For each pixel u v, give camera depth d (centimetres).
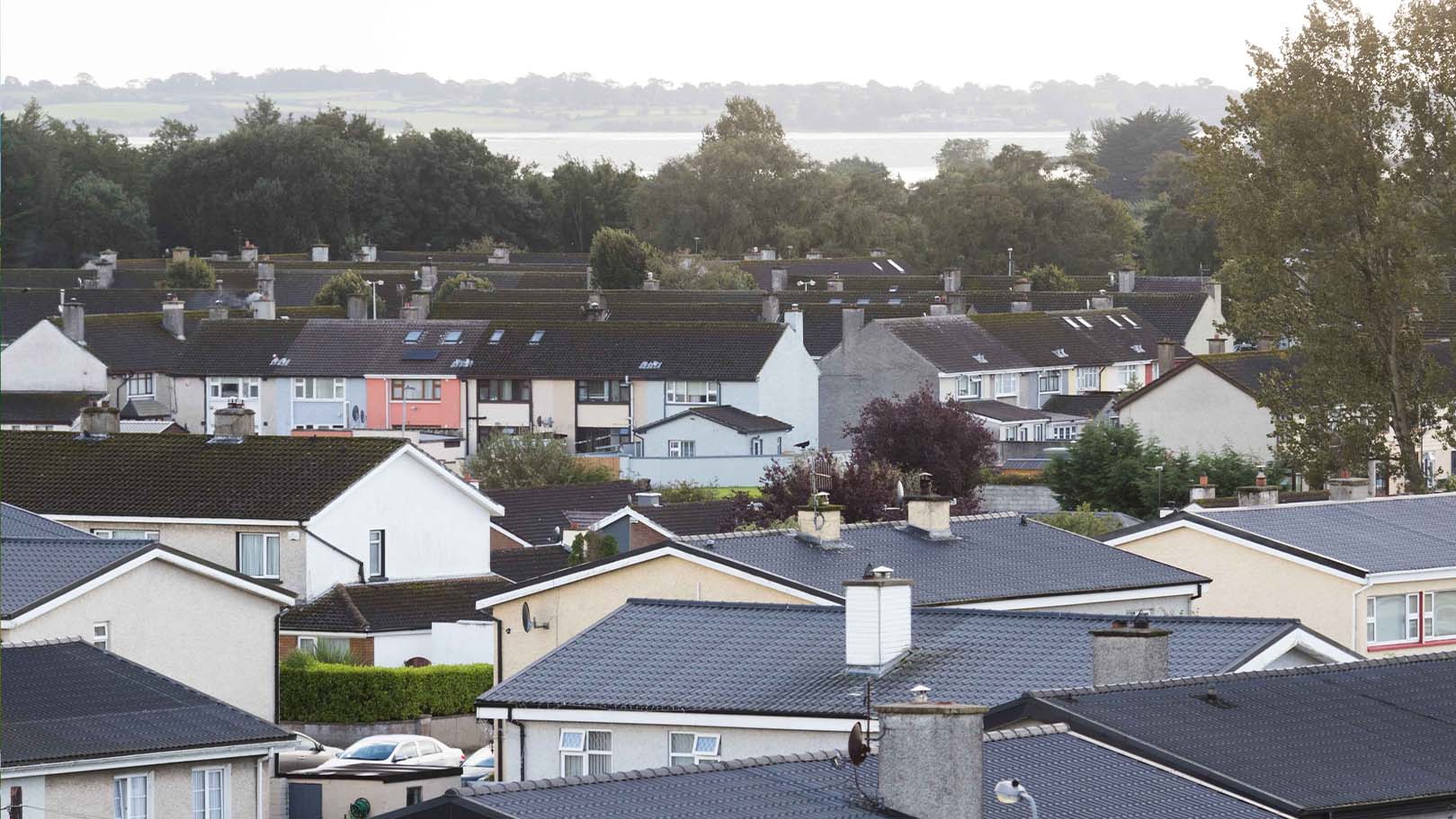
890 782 6525
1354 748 7788
